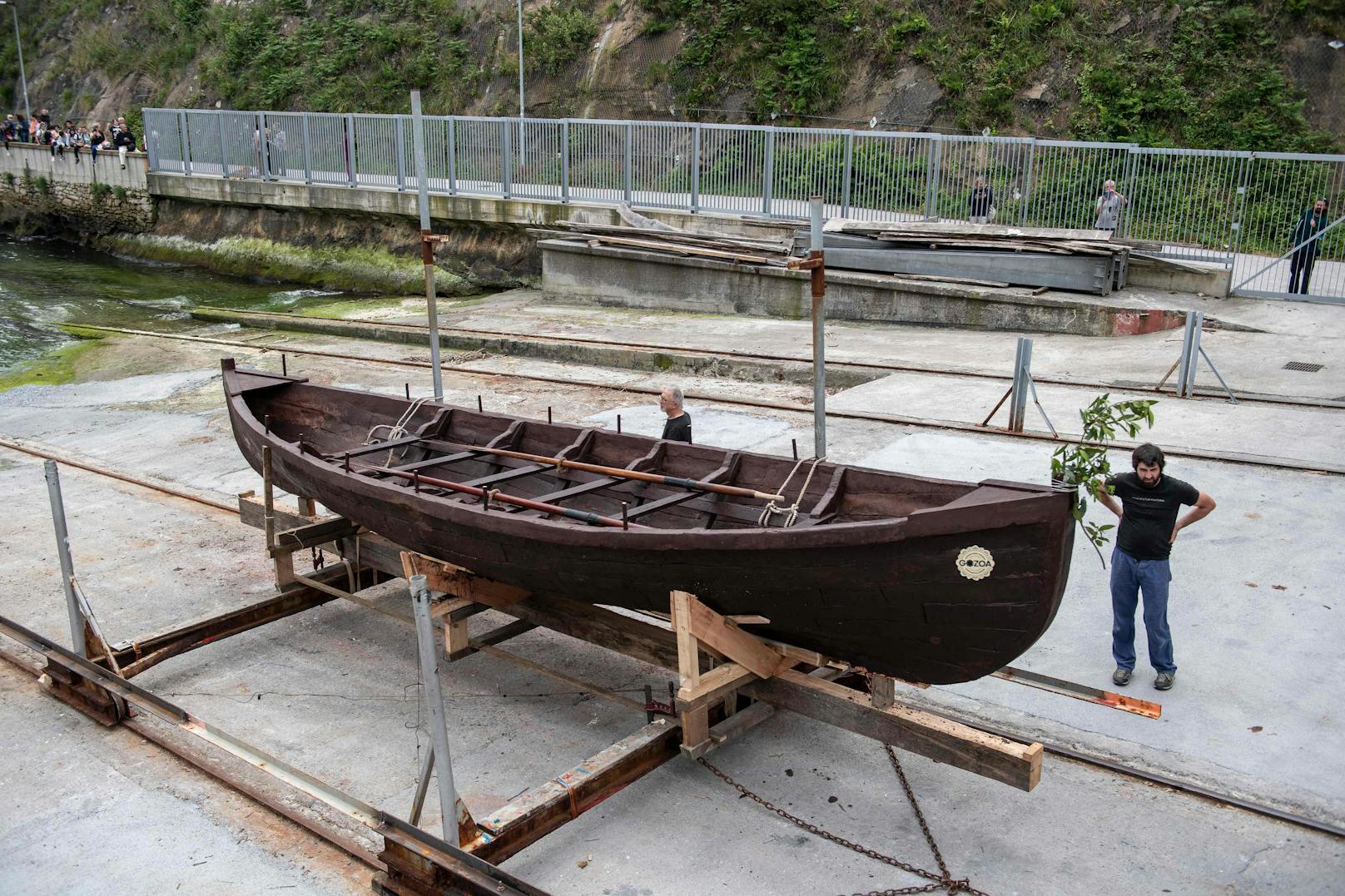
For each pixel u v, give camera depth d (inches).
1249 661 281.9
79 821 236.1
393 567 309.4
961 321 705.6
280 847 226.5
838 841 216.8
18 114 1813.5
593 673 298.4
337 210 1104.2
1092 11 1027.3
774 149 854.5
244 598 353.1
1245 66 962.7
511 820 202.1
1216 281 688.4
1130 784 236.8
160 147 1269.7
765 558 217.2
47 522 431.5
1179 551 345.7
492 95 1331.2
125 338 843.4
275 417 385.7
